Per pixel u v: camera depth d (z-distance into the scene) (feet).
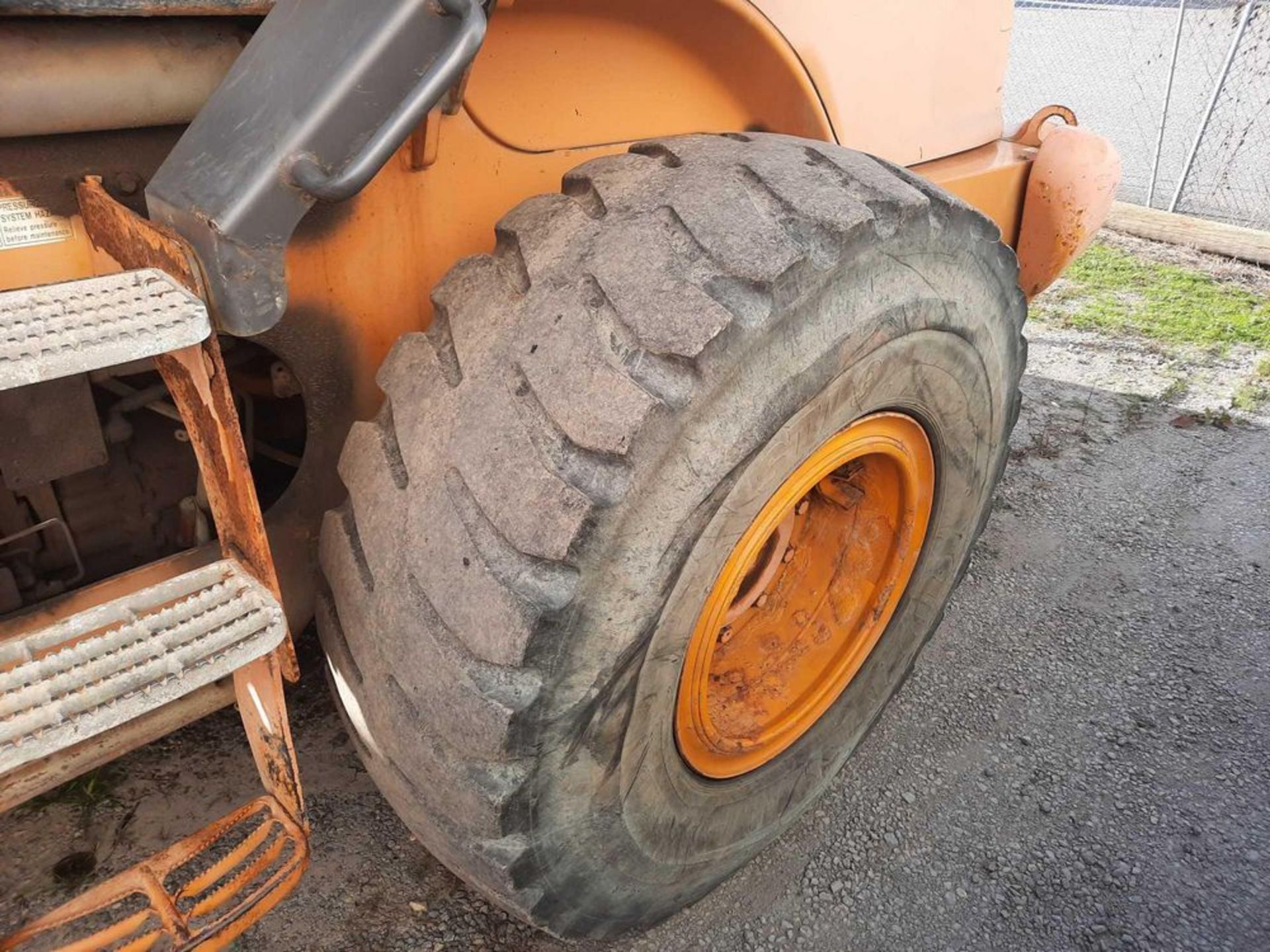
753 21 6.24
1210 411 14.55
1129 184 24.52
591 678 4.61
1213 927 7.11
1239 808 8.13
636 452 4.35
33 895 6.37
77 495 6.04
